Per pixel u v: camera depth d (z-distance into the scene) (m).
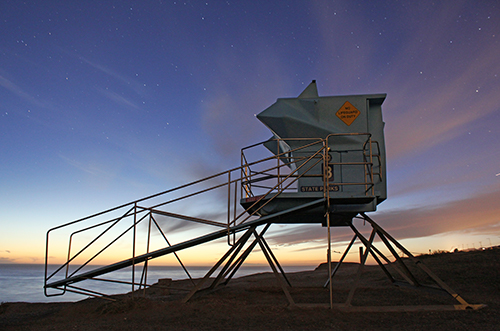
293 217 9.78
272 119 9.41
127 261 8.65
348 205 8.70
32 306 10.79
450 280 13.10
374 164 9.01
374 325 6.63
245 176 8.96
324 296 10.61
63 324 7.02
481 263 14.66
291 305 8.04
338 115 9.30
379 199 8.93
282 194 8.45
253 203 8.65
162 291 12.72
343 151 9.12
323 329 6.31
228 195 8.62
